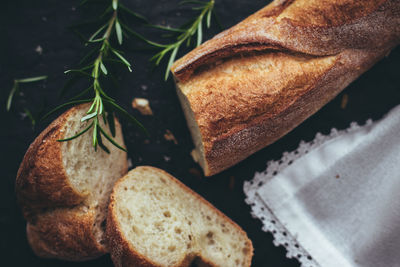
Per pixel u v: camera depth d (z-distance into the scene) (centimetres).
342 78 35
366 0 33
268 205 38
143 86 39
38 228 36
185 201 37
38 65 39
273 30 34
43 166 34
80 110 35
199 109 34
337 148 38
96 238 36
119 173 38
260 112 34
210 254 37
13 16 39
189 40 36
